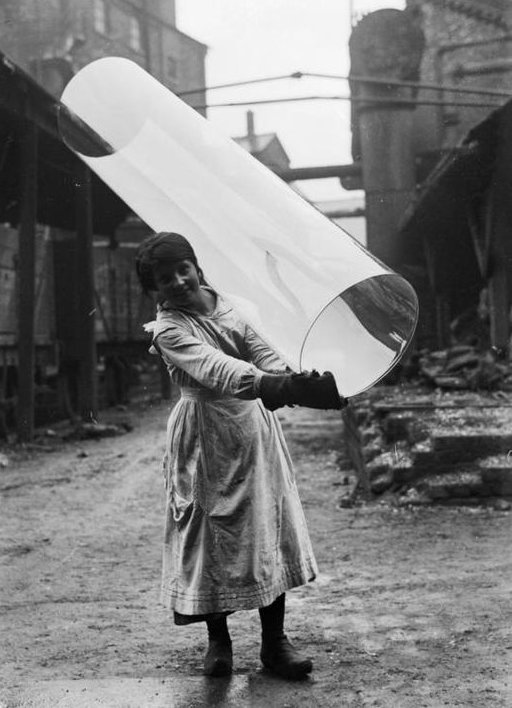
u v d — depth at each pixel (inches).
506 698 104.3
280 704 104.3
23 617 150.8
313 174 650.2
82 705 105.3
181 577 111.1
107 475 358.0
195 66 1019.9
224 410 109.8
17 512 272.8
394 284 91.0
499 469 250.4
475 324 604.7
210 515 108.9
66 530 241.0
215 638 117.2
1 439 481.1
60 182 601.3
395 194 613.0
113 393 711.7
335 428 494.0
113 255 725.9
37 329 576.4
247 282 93.4
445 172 442.0
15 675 118.8
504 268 457.1
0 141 498.3
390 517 241.4
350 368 94.7
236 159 101.6
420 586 163.5
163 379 751.1
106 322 699.4
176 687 111.0
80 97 110.2
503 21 628.4
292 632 135.9
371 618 142.3
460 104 499.2
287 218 94.1
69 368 640.4
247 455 109.6
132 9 910.4
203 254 99.3
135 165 105.0
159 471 363.9
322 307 85.5
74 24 749.3
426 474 261.0
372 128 614.5
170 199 102.1
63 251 619.5
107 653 128.4
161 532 235.9
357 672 115.5
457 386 372.5
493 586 160.7
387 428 286.0
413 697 105.4
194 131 103.8
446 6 638.5
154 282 109.8
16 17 712.4
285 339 89.7
